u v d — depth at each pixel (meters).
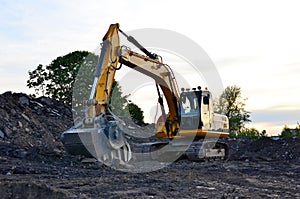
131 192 9.42
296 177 14.27
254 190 10.62
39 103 29.53
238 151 25.92
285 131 32.47
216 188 10.57
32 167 13.48
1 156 15.61
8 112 22.12
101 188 9.93
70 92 36.62
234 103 41.81
